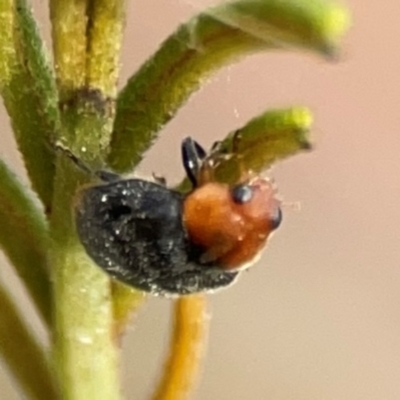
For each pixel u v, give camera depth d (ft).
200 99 0.19
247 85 0.20
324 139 0.21
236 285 0.21
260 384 0.21
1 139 0.18
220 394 0.21
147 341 0.21
